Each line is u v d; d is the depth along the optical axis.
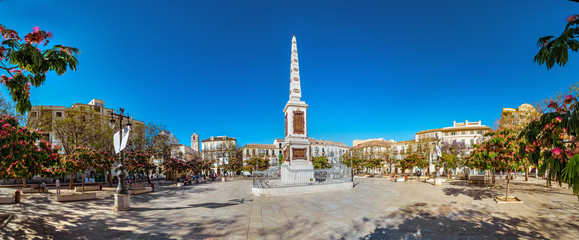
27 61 5.79
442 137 65.81
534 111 26.81
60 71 6.06
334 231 9.45
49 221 10.81
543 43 3.75
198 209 14.05
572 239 7.94
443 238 8.35
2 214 11.65
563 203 14.09
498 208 12.80
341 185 22.89
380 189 22.94
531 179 34.28
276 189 19.52
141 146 44.12
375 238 8.57
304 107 27.30
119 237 8.82
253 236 8.95
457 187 23.81
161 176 65.44
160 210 13.80
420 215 11.62
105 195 21.09
